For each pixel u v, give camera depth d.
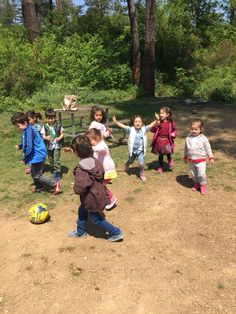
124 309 2.13
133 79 12.14
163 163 4.58
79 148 2.67
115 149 5.32
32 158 3.57
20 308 2.18
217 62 14.77
